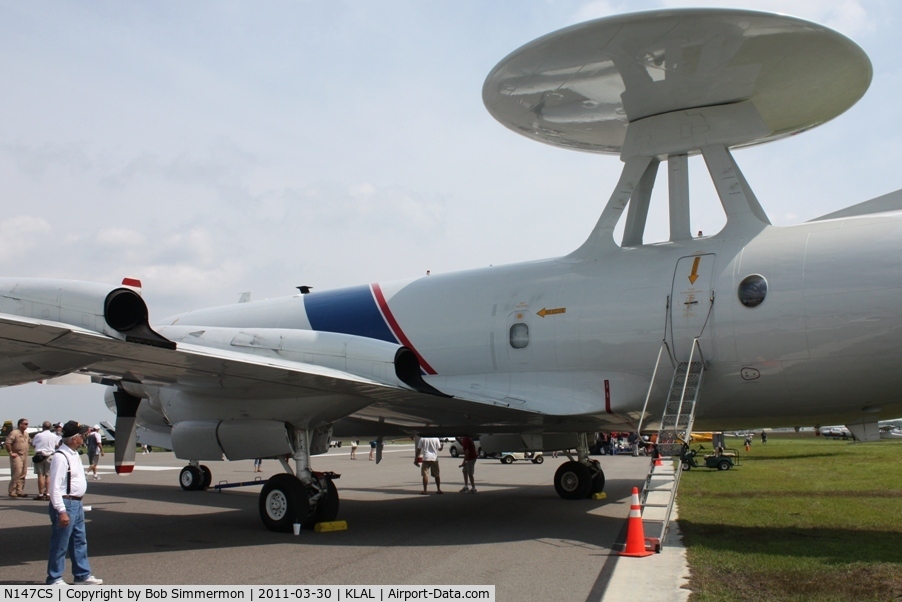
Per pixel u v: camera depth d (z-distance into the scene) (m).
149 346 6.66
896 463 22.12
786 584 5.75
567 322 9.55
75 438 5.99
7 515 10.69
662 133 9.66
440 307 10.91
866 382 7.82
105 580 6.18
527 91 9.62
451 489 15.35
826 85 9.34
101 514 10.88
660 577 6.11
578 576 6.23
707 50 8.30
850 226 8.02
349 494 14.20
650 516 9.98
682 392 8.15
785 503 11.35
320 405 8.51
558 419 9.87
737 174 9.11
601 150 12.05
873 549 7.22
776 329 8.05
